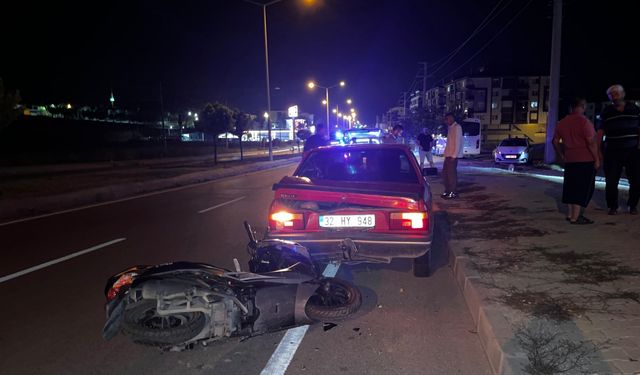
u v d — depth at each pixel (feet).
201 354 12.52
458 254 19.34
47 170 92.02
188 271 12.39
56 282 18.97
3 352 12.87
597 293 14.39
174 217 33.86
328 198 16.87
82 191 46.50
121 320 12.27
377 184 19.10
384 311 15.28
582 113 22.84
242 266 20.56
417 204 16.40
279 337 13.47
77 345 13.24
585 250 19.04
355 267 20.31
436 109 170.30
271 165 96.37
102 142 184.75
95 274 19.95
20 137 170.60
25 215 36.24
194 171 82.28
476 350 12.48
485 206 30.94
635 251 18.66
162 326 12.00
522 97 245.45
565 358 10.50
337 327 14.07
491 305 13.70
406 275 19.10
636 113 24.17
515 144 79.10
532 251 19.26
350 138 60.13
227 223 31.04
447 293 16.90
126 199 44.78
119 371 11.69
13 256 23.18
